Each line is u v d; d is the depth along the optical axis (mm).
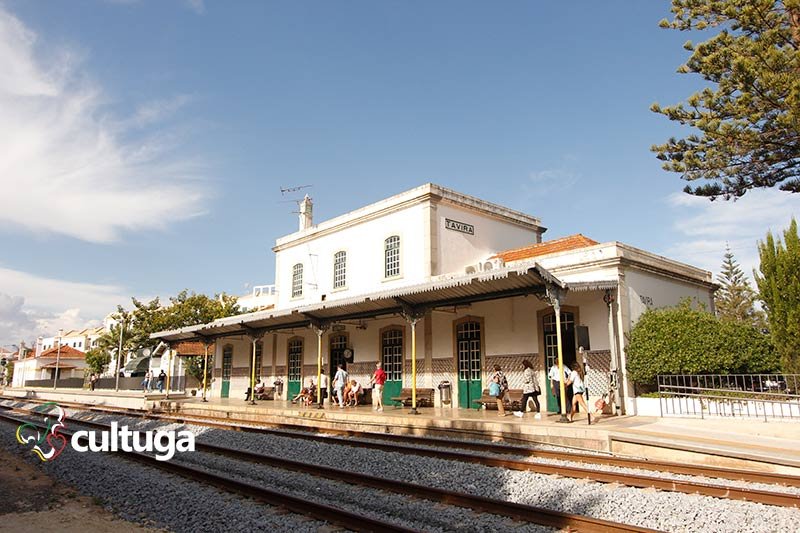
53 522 7805
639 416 15055
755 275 16141
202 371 40125
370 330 23312
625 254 16625
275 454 12844
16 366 72875
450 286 15477
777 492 7465
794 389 14359
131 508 8469
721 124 15250
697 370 14828
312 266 27078
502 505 7328
